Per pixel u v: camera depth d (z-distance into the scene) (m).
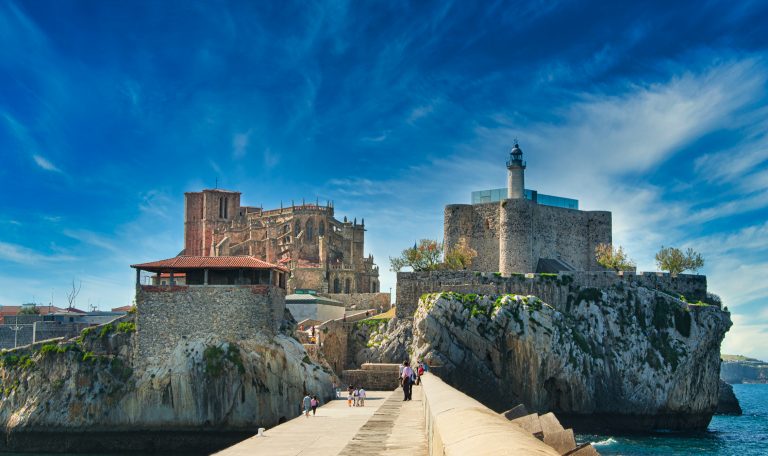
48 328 119.31
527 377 100.69
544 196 139.75
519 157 127.38
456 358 102.44
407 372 63.44
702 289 122.62
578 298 113.12
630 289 113.00
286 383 86.69
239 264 91.88
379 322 121.31
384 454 32.12
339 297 152.88
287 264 170.38
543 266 126.56
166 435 86.62
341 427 55.38
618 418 105.12
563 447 27.53
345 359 120.31
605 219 137.50
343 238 193.62
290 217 189.00
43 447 86.50
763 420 129.12
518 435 14.20
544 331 101.56
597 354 107.00
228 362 87.00
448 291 112.25
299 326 123.94
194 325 88.69
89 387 87.19
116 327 90.00
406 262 133.50
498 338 102.00
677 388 107.44
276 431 53.22
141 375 87.56
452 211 133.12
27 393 87.88
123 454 84.50
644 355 108.00
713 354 112.94
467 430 16.05
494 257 130.00
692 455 83.25
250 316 88.56
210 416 86.50
